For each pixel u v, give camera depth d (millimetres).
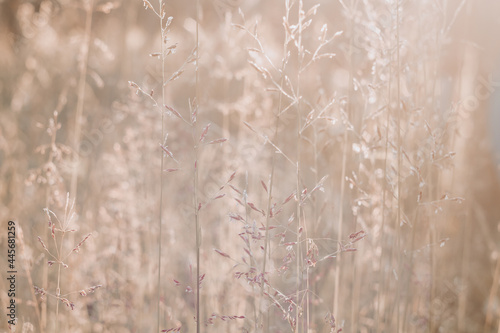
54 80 3695
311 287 2127
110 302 2324
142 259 2545
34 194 2885
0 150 3219
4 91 4020
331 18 2799
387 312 2096
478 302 3146
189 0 3920
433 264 2238
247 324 2236
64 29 3816
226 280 2410
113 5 2566
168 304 2484
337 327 1885
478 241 3344
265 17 3131
